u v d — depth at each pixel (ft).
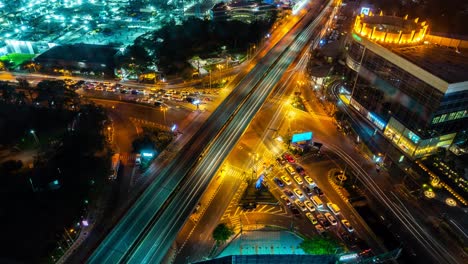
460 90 365.61
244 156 475.31
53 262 324.80
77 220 361.30
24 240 339.57
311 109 583.58
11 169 425.69
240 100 600.39
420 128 401.49
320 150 483.51
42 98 559.38
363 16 560.61
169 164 447.01
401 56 419.95
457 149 436.35
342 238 357.41
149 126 529.86
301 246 327.26
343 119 539.70
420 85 392.27
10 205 375.25
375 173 440.04
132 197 395.34
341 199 404.57
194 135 506.89
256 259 272.10
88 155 444.55
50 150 459.32
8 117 516.73
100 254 327.26
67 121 506.07
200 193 394.52
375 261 328.70
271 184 430.20
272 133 522.88
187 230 367.04
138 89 650.02
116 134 513.86
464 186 393.29
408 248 343.67
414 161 421.59
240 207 396.16
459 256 336.08
